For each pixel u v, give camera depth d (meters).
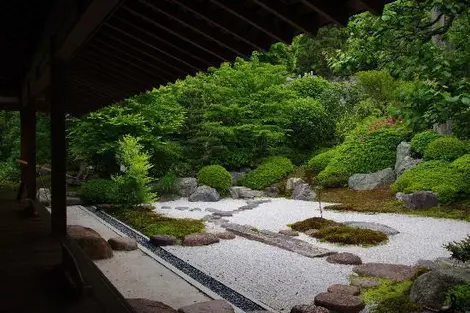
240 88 14.77
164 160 13.34
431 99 3.48
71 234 6.17
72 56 3.69
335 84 17.02
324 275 5.51
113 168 12.73
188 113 14.09
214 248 6.96
